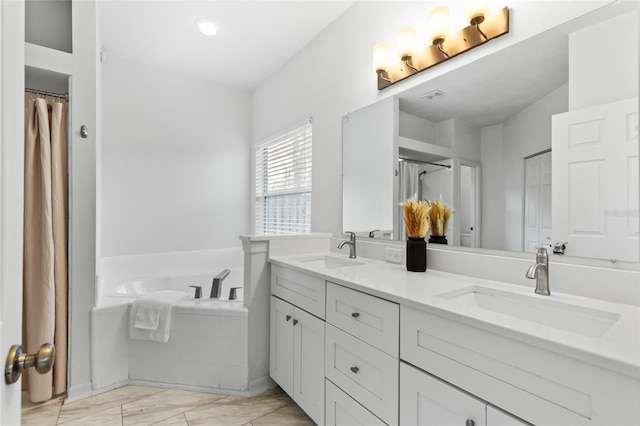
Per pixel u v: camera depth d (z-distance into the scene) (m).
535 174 1.26
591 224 1.09
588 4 1.12
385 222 1.93
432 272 1.55
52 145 1.80
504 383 0.83
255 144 3.61
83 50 1.91
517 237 1.32
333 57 2.40
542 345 0.74
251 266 1.97
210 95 3.46
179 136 3.27
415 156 1.76
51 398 1.83
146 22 2.43
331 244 2.33
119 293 2.45
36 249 1.75
